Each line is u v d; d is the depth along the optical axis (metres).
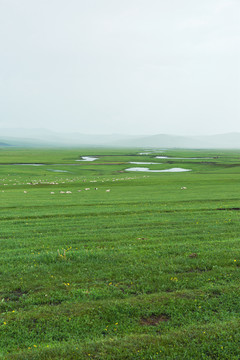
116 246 19.00
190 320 10.26
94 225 25.80
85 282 13.50
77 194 51.19
